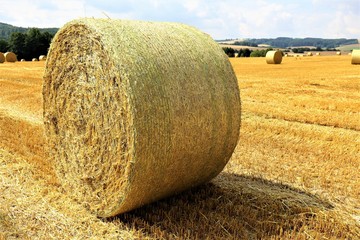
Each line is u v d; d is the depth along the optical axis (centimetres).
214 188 695
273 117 1255
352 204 642
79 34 596
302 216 588
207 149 606
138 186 536
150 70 530
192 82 573
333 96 1620
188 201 651
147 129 514
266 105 1414
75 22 593
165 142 536
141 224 561
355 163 830
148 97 516
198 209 611
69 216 584
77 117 624
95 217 582
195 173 623
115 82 541
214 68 620
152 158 528
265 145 961
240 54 8194
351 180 741
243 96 1627
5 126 1111
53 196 645
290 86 1941
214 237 533
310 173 777
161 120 526
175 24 664
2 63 4494
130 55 525
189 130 562
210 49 639
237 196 661
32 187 679
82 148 618
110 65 548
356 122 1143
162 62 550
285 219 588
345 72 2717
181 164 576
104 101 567
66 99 643
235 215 600
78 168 630
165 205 620
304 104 1427
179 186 620
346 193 683
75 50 613
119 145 543
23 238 522
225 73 635
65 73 639
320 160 853
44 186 686
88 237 528
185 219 576
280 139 1007
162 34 594
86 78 600
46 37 8119
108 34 537
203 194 665
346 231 556
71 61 624
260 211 611
